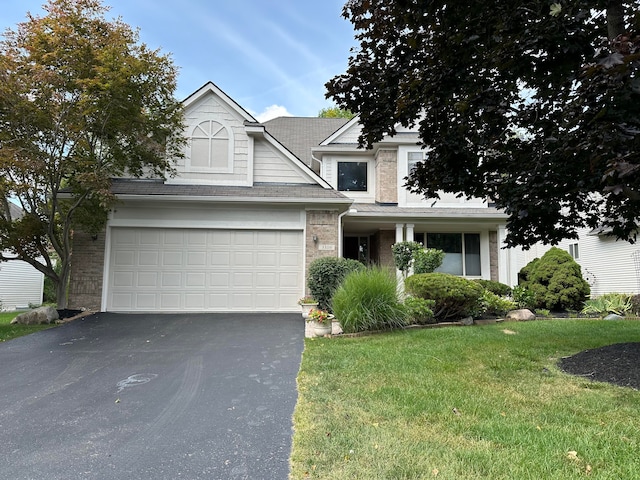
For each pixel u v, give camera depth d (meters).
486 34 4.75
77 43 7.90
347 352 5.77
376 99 5.90
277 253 10.17
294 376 4.79
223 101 10.84
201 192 10.06
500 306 9.42
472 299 8.55
